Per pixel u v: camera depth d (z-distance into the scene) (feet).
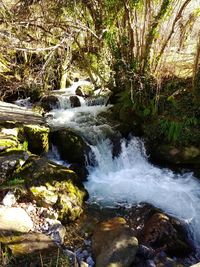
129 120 14.08
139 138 13.62
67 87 22.59
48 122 15.33
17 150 10.77
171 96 12.91
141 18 13.15
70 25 13.11
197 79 12.51
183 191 11.35
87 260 8.03
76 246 8.47
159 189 11.50
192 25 13.58
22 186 9.50
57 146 13.03
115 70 14.28
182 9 12.25
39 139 12.55
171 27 12.94
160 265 8.07
